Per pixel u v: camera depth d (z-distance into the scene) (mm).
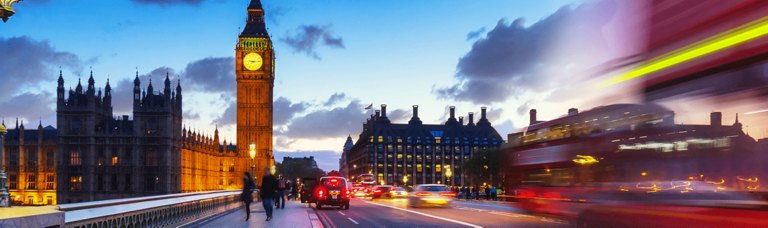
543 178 19875
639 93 11836
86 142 154875
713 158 9773
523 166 22219
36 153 168125
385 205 49812
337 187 41094
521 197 22266
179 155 165875
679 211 10914
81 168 154500
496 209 41125
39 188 166375
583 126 15844
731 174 9500
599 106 14328
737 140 9086
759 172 8820
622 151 13047
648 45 11102
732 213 9492
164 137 157000
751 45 8477
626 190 12953
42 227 7008
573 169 16875
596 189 14844
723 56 9008
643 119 11742
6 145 167375
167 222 20891
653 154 11641
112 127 157625
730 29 8844
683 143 10477
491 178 145500
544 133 19906
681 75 10086
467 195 75688
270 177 27203
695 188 10352
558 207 18281
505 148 25031
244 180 27297
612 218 13844
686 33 9844
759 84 8414
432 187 43875
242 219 27578
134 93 157250
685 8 9852
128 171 155500
